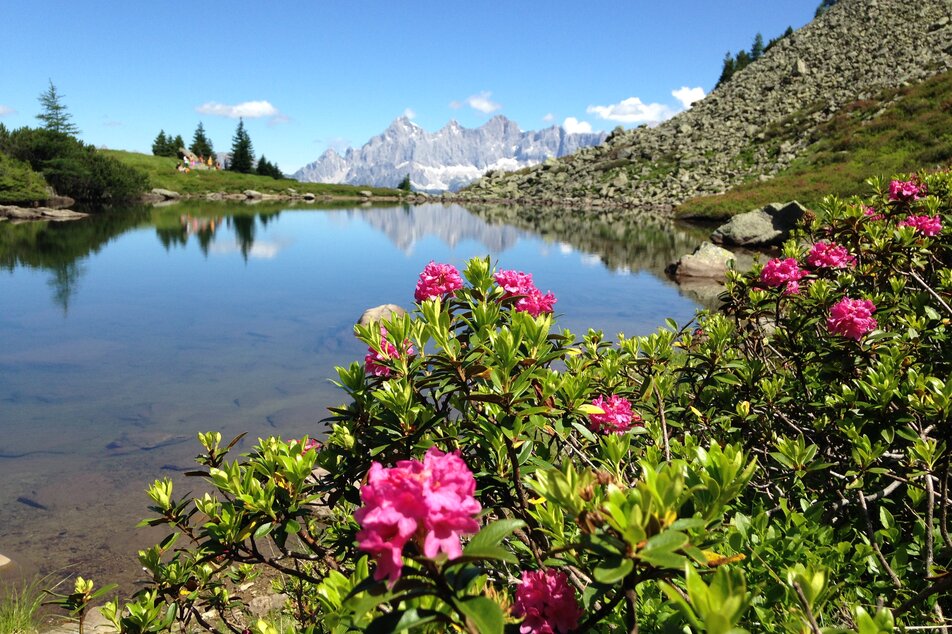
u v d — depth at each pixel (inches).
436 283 128.1
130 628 113.3
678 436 151.0
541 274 842.8
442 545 48.4
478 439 100.9
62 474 269.0
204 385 389.1
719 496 62.8
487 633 47.1
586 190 2736.2
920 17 2755.9
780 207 1117.1
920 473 100.3
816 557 88.8
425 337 105.4
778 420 152.4
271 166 4697.3
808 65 2915.8
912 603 77.2
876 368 135.2
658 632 78.0
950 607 90.6
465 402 106.1
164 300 666.2
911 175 236.2
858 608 53.9
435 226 1686.8
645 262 962.7
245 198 3474.4
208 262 973.2
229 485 101.1
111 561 207.2
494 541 51.7
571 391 101.1
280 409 348.2
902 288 176.1
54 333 522.3
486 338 104.5
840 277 180.5
